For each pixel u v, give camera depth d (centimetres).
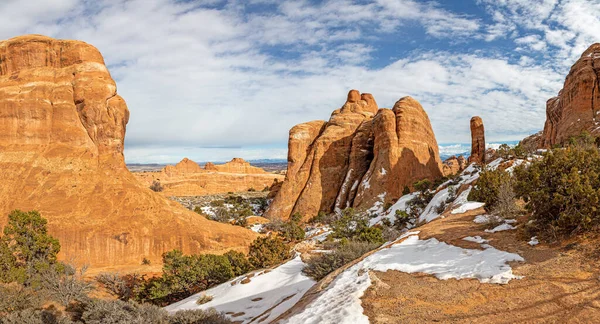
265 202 10238
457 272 1220
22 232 2927
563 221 1327
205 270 2972
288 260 2842
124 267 3838
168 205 4656
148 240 4191
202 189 13650
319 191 7888
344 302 1117
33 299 2317
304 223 7444
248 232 4878
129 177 4675
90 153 4597
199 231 4444
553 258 1170
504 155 4281
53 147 4488
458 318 901
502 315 880
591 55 5712
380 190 6806
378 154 7194
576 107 5578
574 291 923
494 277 1116
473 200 2686
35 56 4725
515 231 1592
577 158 1469
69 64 4803
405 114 7275
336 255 2269
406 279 1242
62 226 3922
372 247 2453
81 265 3791
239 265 3159
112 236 4047
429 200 5316
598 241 1188
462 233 1755
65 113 4594
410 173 7019
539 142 7488
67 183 4266
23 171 4253
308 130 8856
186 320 1667
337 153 8138
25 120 4459
